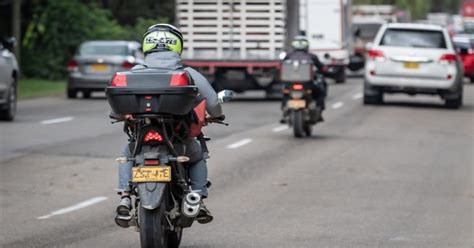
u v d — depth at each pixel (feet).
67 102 237.45
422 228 85.35
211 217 68.59
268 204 96.43
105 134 158.51
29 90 277.44
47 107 219.41
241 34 241.14
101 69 246.47
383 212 93.04
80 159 127.13
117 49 249.34
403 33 231.71
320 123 187.11
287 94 156.97
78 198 98.58
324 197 101.19
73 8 346.33
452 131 177.06
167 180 63.93
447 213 93.30
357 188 107.76
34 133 158.51
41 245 75.77
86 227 83.61
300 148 144.05
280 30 240.12
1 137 151.84
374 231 83.46
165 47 69.21
